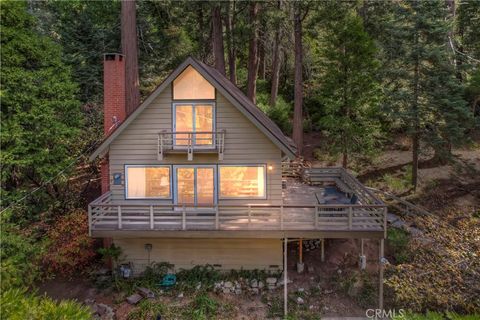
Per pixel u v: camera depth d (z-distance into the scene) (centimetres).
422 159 2089
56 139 1363
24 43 1251
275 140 1156
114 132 1194
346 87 1892
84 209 1527
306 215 1189
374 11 2425
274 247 1234
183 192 1250
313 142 2475
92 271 1275
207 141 1223
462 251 911
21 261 1113
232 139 1218
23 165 1235
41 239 1271
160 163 1239
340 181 1647
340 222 1098
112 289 1181
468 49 2108
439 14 1698
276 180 1219
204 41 2731
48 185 1463
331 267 1280
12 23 1251
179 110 1217
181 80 1205
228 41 2538
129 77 1469
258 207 1099
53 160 1396
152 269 1248
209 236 1102
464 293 861
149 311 1063
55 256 1189
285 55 2864
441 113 1741
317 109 2681
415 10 1725
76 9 2208
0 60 1205
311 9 2048
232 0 2228
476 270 880
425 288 906
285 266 1077
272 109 2494
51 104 1339
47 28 2270
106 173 1299
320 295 1152
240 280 1205
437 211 1661
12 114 1245
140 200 1254
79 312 744
